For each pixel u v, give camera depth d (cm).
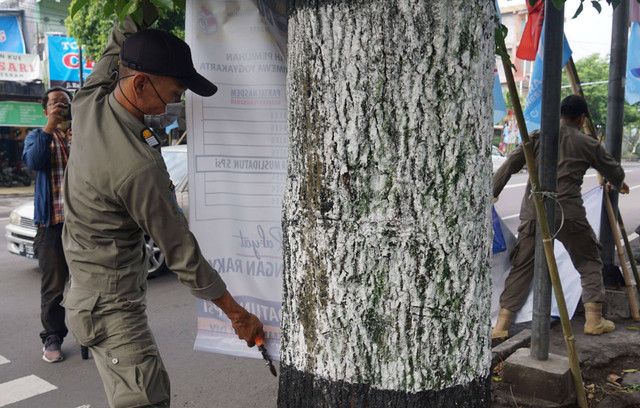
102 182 176
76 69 1731
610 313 435
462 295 147
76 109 193
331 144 147
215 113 223
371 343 149
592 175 2053
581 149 375
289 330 164
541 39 363
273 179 222
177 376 374
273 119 220
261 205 224
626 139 4484
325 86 147
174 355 410
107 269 187
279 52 218
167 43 185
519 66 2862
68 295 194
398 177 143
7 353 410
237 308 194
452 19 139
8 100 1753
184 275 182
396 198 144
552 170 293
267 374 377
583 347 368
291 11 154
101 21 1133
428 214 144
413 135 142
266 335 227
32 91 1791
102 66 211
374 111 142
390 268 146
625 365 345
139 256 196
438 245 145
